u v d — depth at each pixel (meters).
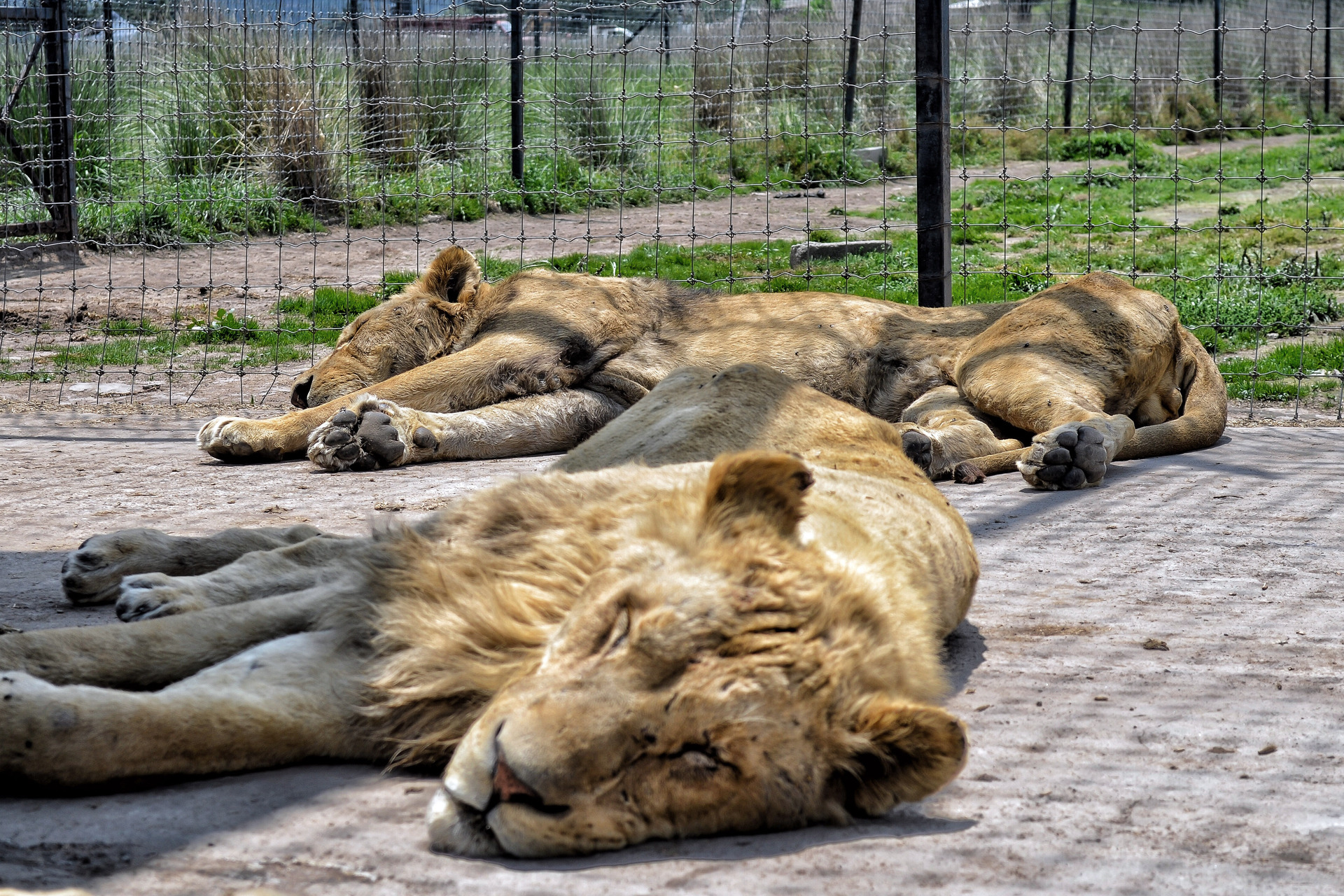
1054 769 2.61
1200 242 14.74
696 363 6.94
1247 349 9.84
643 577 2.23
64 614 3.60
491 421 6.59
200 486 5.68
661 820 2.12
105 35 14.16
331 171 15.65
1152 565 4.36
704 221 15.85
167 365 9.39
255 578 3.29
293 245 11.48
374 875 2.04
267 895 1.96
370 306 11.40
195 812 2.29
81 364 9.38
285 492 5.55
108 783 2.35
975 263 13.12
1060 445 5.60
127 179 14.72
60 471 6.02
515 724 2.06
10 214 13.55
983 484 5.85
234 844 2.15
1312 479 5.80
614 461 3.91
